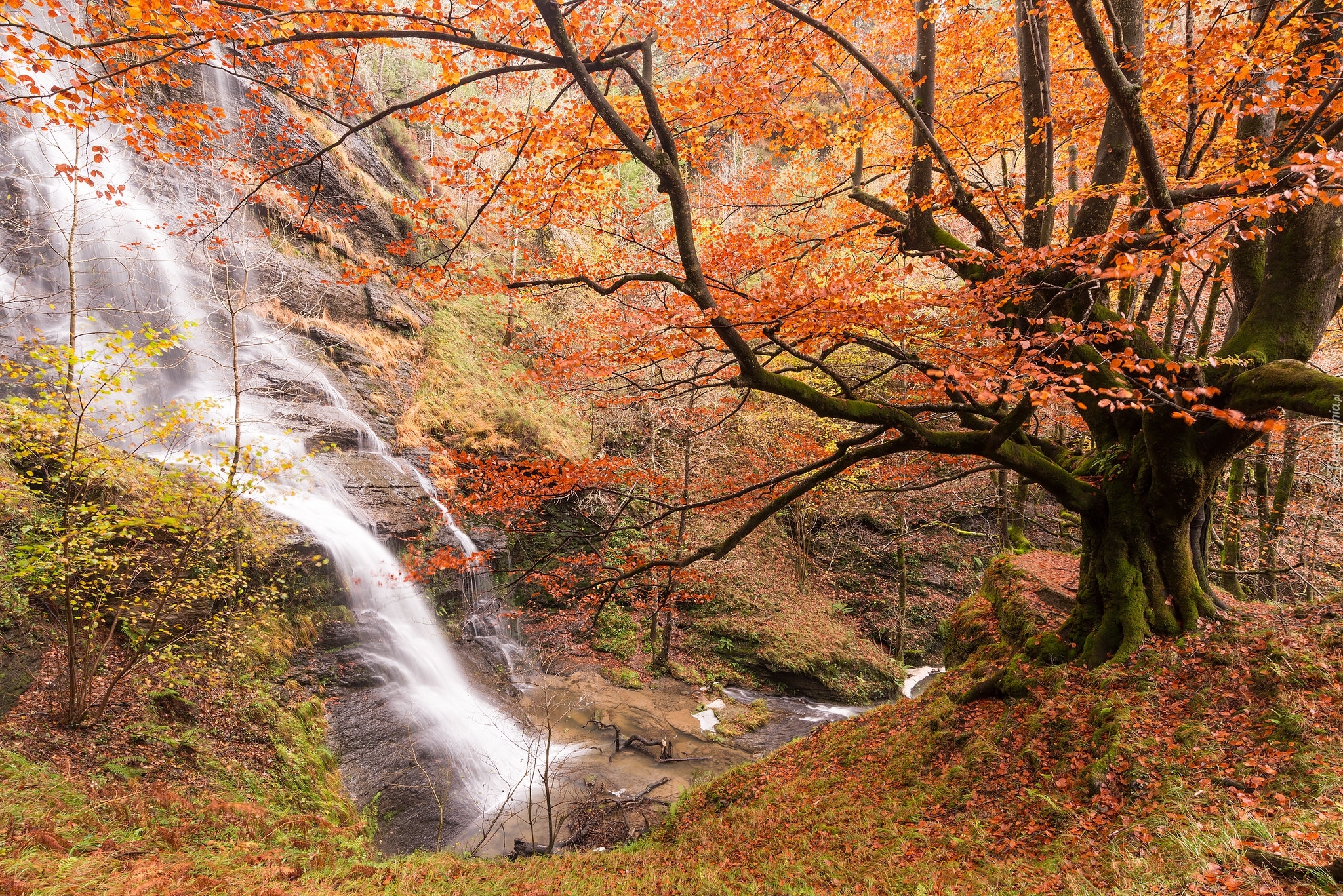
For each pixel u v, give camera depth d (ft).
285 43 15.48
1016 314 20.88
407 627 47.39
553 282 19.71
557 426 74.95
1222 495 46.91
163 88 41.45
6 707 24.61
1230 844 12.00
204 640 31.99
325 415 53.36
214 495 30.45
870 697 57.11
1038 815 18.04
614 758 42.22
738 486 37.32
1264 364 19.13
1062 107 26.22
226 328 51.85
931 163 26.17
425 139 87.10
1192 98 20.99
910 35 32.53
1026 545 41.16
